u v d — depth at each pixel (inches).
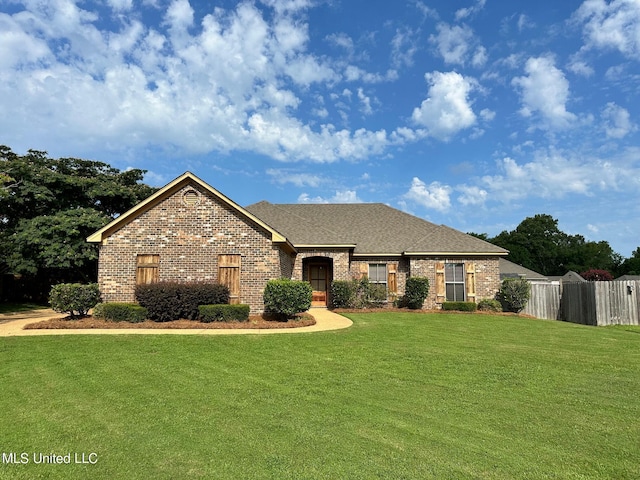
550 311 890.7
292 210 1135.6
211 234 668.7
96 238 648.4
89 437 222.7
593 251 3011.8
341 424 241.6
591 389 317.7
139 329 526.3
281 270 716.7
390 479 181.2
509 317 782.5
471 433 231.3
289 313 603.8
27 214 1036.5
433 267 906.7
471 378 341.7
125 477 182.2
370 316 726.5
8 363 373.4
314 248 886.4
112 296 644.7
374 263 931.3
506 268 1523.1
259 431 230.8
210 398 285.1
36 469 189.0
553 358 421.4
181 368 360.2
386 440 220.4
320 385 316.5
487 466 193.8
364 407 270.2
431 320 688.4
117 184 1121.4
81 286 591.2
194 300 592.4
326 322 625.3
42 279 1084.5
